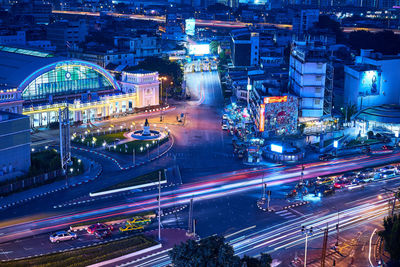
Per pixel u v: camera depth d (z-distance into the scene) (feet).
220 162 648.79
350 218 488.02
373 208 511.81
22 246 419.95
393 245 391.24
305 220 482.28
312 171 618.44
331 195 546.26
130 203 514.68
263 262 336.29
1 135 545.85
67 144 590.55
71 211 491.72
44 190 539.70
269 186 568.41
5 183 533.96
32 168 574.15
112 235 448.65
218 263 327.26
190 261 329.93
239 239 440.45
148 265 390.63
